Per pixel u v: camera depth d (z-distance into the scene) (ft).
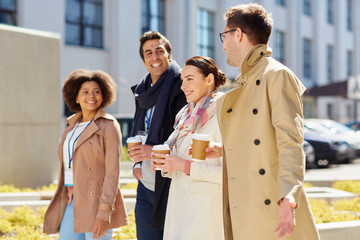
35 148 27.43
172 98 10.82
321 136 44.60
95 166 10.43
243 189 7.25
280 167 6.56
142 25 67.51
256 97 7.25
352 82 75.77
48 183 28.02
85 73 11.10
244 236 7.15
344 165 47.85
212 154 8.47
